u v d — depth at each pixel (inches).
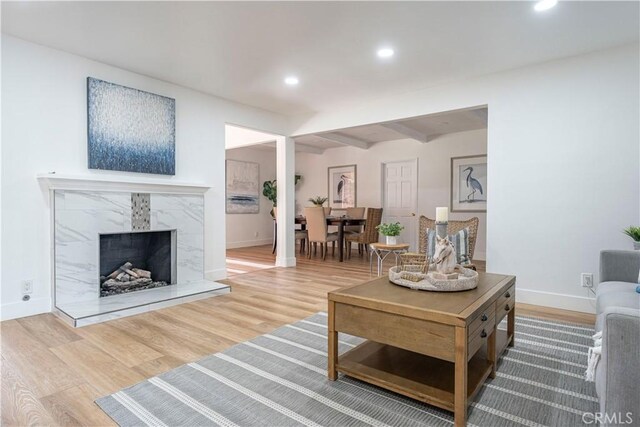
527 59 129.0
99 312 113.7
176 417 62.8
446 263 82.7
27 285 116.4
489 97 143.3
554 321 113.7
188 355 88.7
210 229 174.4
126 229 137.6
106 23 104.7
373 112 181.5
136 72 143.2
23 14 99.3
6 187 111.9
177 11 97.9
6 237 112.0
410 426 60.6
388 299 70.6
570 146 126.2
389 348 85.1
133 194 139.9
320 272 200.1
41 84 119.0
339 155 325.1
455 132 262.8
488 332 71.2
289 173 219.5
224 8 96.4
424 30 108.5
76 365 82.7
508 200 138.4
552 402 67.2
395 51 123.3
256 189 348.2
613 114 119.0
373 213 256.7
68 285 123.0
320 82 153.9
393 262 237.1
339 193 326.0
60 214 120.6
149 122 146.6
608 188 119.8
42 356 87.4
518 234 136.4
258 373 79.3
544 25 104.8
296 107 193.5
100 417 62.7
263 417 63.1
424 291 77.3
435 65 135.0
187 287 150.3
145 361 85.1
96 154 131.0
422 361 77.9
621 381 45.0
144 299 130.5
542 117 131.6
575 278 125.7
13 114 113.1
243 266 221.0
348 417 63.1
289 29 108.3
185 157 161.9
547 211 130.6
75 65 126.9
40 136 118.7
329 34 111.4
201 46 119.8
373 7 95.8
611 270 94.0
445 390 65.4
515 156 136.9
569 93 126.5
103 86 132.7
